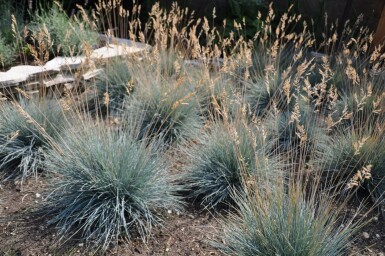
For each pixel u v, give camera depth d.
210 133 4.16
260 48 6.16
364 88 4.77
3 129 3.87
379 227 3.35
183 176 3.68
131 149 3.43
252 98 5.21
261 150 3.67
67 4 7.55
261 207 2.78
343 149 3.94
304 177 3.85
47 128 3.91
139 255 2.90
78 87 5.23
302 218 2.72
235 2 7.20
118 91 5.05
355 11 7.10
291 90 5.18
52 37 5.82
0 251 2.82
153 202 3.30
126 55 5.24
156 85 4.53
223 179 3.58
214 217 3.33
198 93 4.68
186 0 7.57
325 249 2.65
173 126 4.35
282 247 2.63
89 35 6.01
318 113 4.86
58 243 2.94
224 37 6.95
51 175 3.50
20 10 6.91
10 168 3.75
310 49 7.14
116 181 3.15
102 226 3.02
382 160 3.78
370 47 6.44
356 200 3.67
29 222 3.12
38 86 5.07
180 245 3.02
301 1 7.38
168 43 6.46
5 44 5.90
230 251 2.87
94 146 3.29
